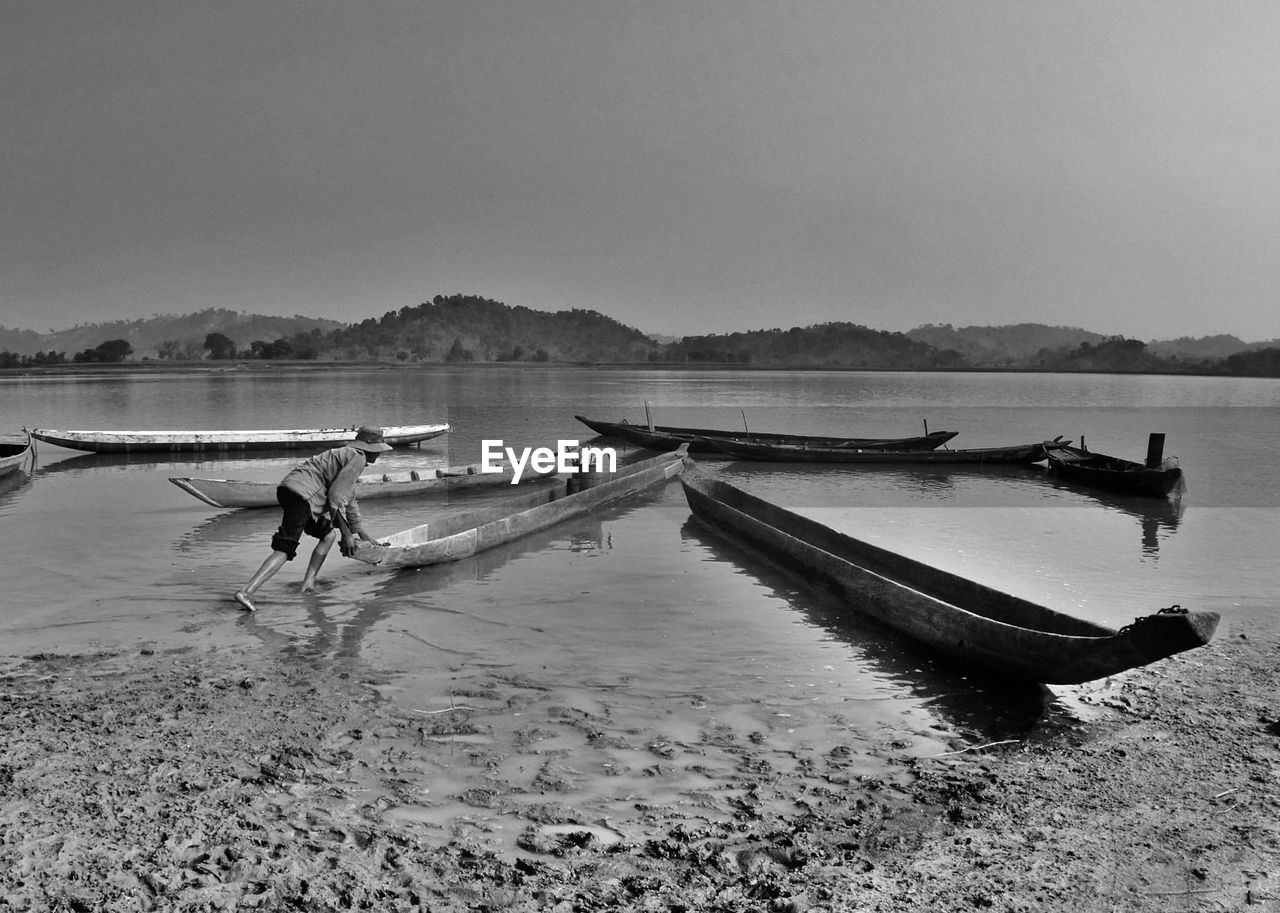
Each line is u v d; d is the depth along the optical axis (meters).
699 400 69.06
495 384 101.94
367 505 16.17
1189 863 4.50
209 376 117.38
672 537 13.31
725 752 5.96
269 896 4.09
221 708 6.54
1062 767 5.76
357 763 5.66
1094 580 10.91
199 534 13.07
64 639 8.13
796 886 4.29
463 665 7.61
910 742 6.18
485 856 4.54
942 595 9.45
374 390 74.56
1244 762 5.80
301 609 9.24
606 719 6.48
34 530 13.34
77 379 99.56
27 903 3.94
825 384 125.56
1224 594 10.17
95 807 4.91
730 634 8.57
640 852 4.63
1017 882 4.33
